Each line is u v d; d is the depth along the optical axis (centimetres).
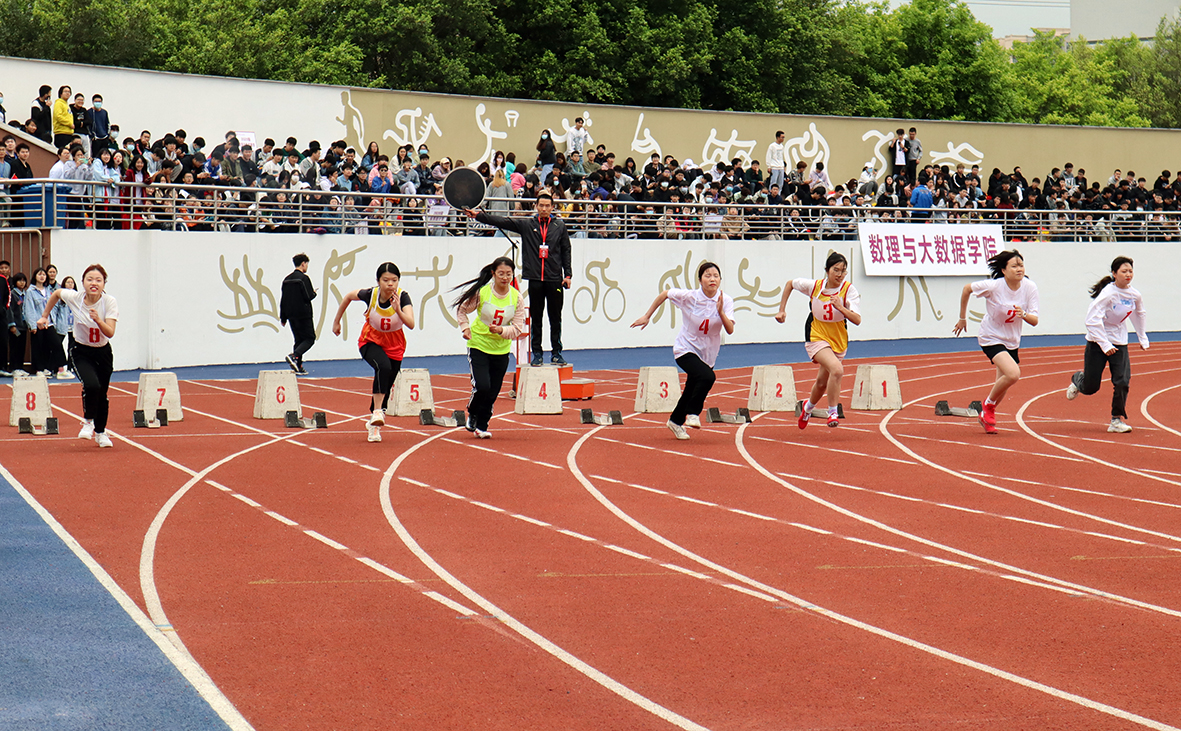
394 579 720
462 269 2439
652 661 574
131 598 668
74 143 2038
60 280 1967
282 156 2314
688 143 3030
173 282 2114
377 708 507
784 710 511
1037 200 3300
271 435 1336
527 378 1559
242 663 562
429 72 3662
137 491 986
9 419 1428
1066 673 561
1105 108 6047
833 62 4756
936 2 5134
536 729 486
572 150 2747
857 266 2947
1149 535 872
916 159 3278
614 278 2620
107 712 496
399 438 1320
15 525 852
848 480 1093
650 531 867
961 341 2967
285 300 2019
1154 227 3372
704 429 1436
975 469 1160
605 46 3862
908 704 518
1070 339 3128
